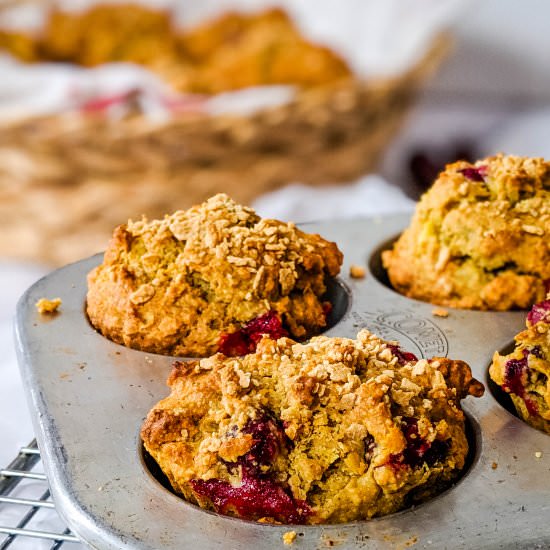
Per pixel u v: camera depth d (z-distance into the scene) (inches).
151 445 12.6
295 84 27.5
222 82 27.0
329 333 15.1
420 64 27.5
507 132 33.8
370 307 15.7
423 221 16.5
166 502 12.3
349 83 25.7
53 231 24.5
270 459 12.2
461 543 11.8
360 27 29.7
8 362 17.0
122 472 12.6
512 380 13.7
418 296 16.4
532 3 33.9
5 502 13.3
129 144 23.4
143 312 14.8
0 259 24.9
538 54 34.7
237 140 24.2
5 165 23.6
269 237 15.2
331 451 12.3
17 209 24.3
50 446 13.0
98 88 24.5
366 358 13.0
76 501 12.3
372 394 12.4
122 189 24.1
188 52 30.5
